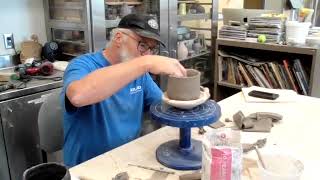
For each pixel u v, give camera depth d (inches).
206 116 37.8
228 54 112.2
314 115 55.1
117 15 92.7
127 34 45.1
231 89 118.3
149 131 53.9
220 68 114.1
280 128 49.9
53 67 87.6
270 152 37.0
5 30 91.0
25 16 94.7
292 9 134.0
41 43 100.0
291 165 33.5
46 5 97.3
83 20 86.1
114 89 38.3
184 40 113.8
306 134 47.6
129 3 95.5
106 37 89.2
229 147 31.2
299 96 65.5
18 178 77.9
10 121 73.0
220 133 33.9
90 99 37.7
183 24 113.4
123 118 51.1
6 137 73.2
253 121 50.9
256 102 62.2
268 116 53.0
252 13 108.6
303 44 95.2
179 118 37.3
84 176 36.4
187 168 38.0
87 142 48.4
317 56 90.4
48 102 55.2
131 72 38.2
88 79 37.6
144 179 36.0
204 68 124.0
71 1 89.0
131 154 41.9
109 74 37.7
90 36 86.0
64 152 50.4
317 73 92.8
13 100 72.4
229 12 113.0
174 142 43.9
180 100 38.9
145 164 39.4
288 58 102.7
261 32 103.1
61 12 94.2
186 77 38.3
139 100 52.9
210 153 31.0
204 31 123.3
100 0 85.7
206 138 33.5
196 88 39.0
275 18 100.0
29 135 77.2
